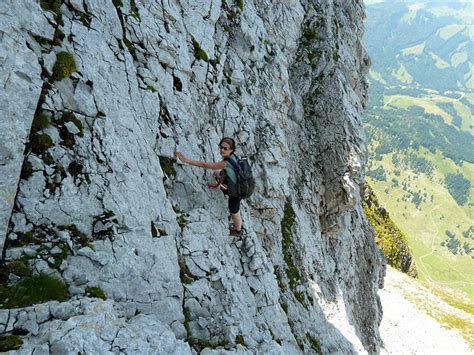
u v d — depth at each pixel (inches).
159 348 331.3
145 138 461.4
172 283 405.4
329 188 1085.1
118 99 432.8
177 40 572.7
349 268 1215.6
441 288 3946.9
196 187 532.4
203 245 487.8
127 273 366.9
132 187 406.6
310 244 957.2
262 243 759.7
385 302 2768.2
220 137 658.8
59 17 389.4
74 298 320.2
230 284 495.2
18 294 296.4
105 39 443.2
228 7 785.6
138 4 523.2
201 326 425.4
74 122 369.1
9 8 325.4
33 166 331.6
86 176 366.6
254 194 738.8
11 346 267.0
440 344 2420.0
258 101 815.7
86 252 344.2
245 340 461.7
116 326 317.7
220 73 700.0
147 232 401.1
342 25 1284.4
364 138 1119.6
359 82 1445.6
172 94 539.5
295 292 800.3
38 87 330.0
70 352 277.0
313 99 1115.9
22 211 319.3
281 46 1024.9
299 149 1050.1
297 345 637.9
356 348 874.1
